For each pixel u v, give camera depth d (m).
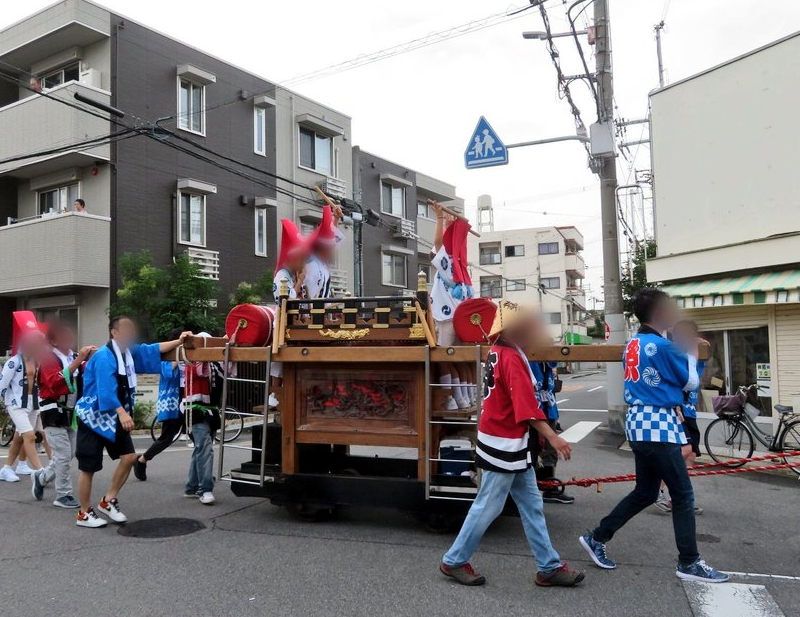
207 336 6.21
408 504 5.35
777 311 10.12
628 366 4.53
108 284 15.58
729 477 8.25
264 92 20.20
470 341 5.21
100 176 15.91
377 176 25.73
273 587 4.23
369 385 5.48
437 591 4.15
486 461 4.14
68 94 15.07
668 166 11.97
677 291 11.06
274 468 5.89
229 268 18.75
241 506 6.46
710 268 10.88
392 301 5.32
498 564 4.68
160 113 16.97
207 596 4.07
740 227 10.82
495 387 4.16
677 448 4.33
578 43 11.73
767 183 10.44
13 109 16.14
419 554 4.90
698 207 11.46
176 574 4.48
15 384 7.24
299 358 5.47
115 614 3.80
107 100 15.73
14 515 6.14
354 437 5.45
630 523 5.91
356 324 5.39
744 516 6.29
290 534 5.46
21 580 4.36
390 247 25.67
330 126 22.39
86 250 15.15
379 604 3.95
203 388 6.66
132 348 5.98
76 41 16.17
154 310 14.73
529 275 47.19
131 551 5.00
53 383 6.48
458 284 5.88
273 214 20.41
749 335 10.71
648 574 4.49
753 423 8.92
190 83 17.91
